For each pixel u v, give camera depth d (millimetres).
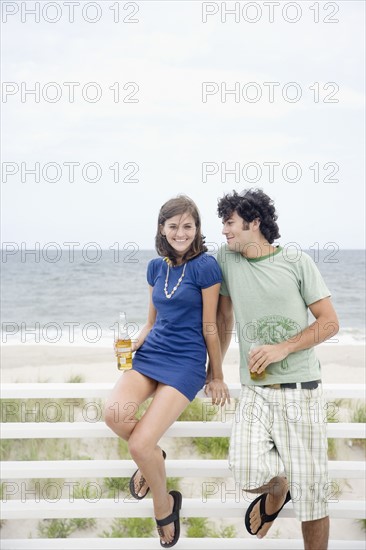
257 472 2490
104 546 2762
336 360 9203
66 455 4770
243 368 2705
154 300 2795
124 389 2605
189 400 2633
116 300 19703
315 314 2621
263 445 2559
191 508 2760
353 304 18641
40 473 2771
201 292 2703
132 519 4012
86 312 19297
